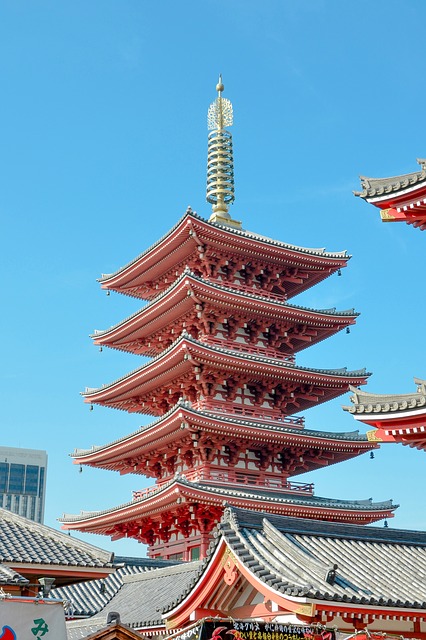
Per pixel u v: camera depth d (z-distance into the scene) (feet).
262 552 82.17
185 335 170.40
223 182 216.95
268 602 78.48
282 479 185.68
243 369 181.06
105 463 203.21
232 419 174.60
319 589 75.46
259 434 177.68
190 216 180.55
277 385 190.29
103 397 202.90
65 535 92.68
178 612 84.07
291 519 92.48
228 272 196.95
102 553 90.17
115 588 141.59
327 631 62.80
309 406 200.85
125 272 204.13
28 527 94.32
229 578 79.92
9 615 51.16
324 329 200.03
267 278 201.05
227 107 225.35
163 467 192.95
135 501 178.19
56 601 52.49
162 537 186.39
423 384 84.23
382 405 83.97
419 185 82.38
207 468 178.29
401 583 85.66
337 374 190.49
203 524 172.04
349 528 96.63
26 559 84.38
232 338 192.44
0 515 95.91
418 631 81.15
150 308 190.08
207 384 182.91
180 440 180.86
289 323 195.93
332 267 203.62
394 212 86.63
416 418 82.43
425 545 99.91
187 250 191.72
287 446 184.34
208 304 183.93
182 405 167.84
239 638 59.93
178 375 184.96
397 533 99.96
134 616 117.50
